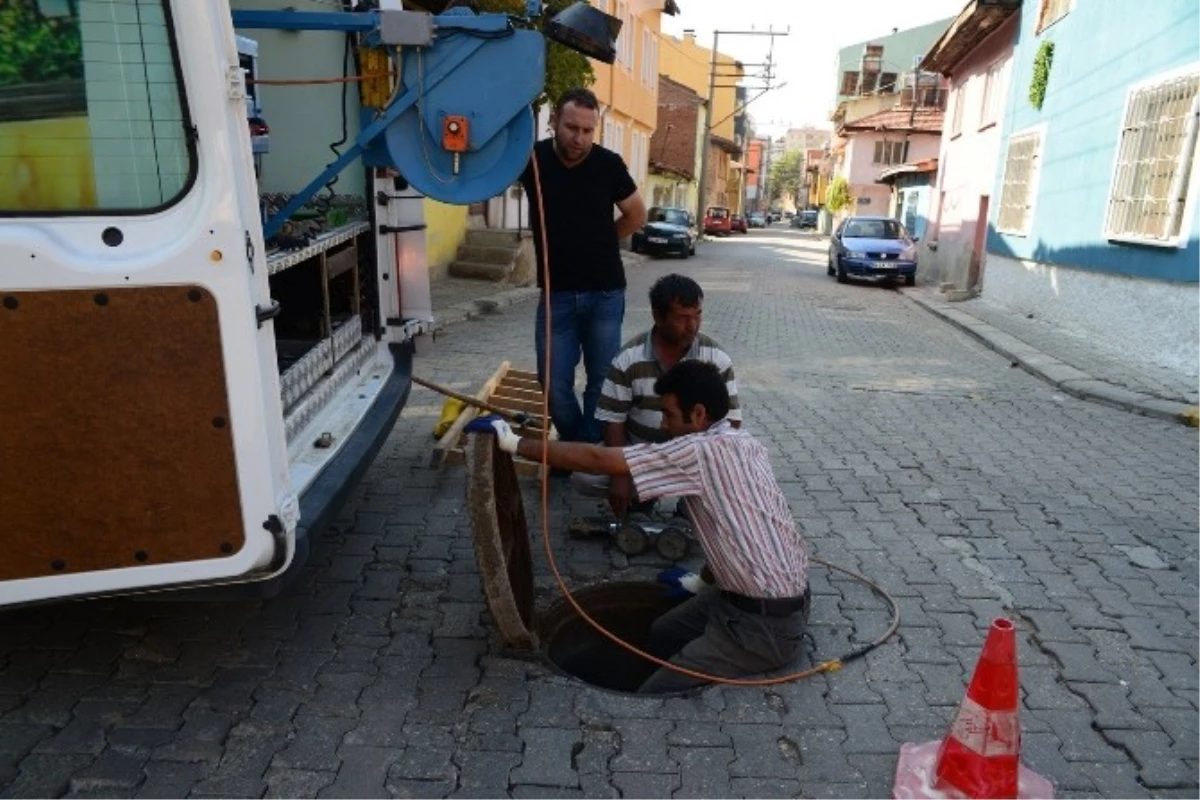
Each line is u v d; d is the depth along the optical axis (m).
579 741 2.76
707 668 3.13
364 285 4.82
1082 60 11.48
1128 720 2.96
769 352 10.02
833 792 2.58
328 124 4.64
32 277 2.23
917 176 25.17
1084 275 11.14
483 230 15.30
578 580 3.89
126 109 2.26
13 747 2.65
